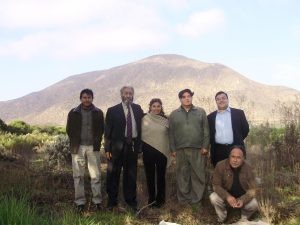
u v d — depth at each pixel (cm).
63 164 1056
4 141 1518
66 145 1105
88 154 721
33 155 1266
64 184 870
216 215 722
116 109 732
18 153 1255
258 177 862
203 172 773
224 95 751
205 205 767
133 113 738
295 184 864
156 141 745
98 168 729
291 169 974
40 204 732
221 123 749
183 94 764
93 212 707
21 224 468
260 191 768
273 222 671
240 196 680
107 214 689
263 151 1066
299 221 660
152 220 684
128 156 731
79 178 721
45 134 2038
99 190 727
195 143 764
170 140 771
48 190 820
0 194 711
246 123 754
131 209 718
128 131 726
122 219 667
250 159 1000
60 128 2492
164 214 710
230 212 685
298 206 723
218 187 675
